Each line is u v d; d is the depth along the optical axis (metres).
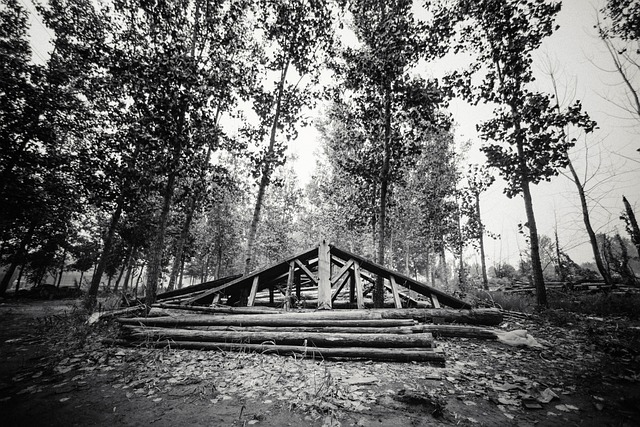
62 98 16.83
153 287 9.76
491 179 16.05
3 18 16.27
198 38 12.42
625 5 9.96
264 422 2.83
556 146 10.27
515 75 11.06
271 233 26.98
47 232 22.84
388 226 16.77
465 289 16.41
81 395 3.46
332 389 3.44
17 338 6.28
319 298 7.05
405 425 2.81
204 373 4.16
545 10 10.34
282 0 12.45
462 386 3.79
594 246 16.36
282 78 13.48
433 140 19.78
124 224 20.47
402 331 5.28
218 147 12.17
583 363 4.72
